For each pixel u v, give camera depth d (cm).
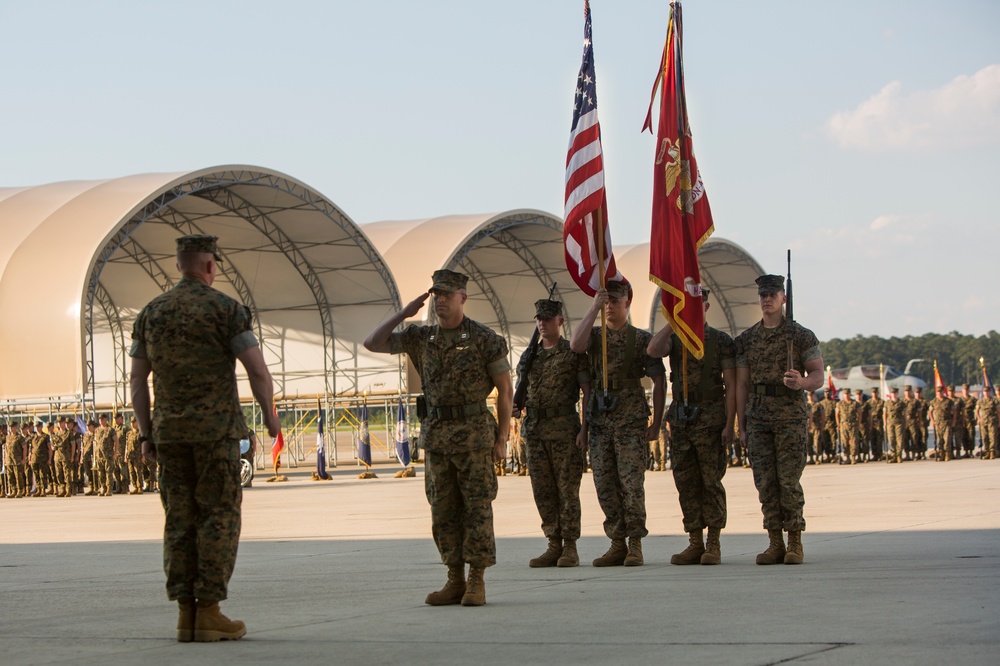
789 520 848
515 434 3334
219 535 550
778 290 878
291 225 3931
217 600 548
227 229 3997
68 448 3016
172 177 3500
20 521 1889
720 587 699
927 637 489
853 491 1806
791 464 855
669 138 980
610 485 889
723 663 443
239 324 564
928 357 17162
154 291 4472
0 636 586
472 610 635
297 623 604
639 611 604
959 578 698
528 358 911
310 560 997
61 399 3650
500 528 1345
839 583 697
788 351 860
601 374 894
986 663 427
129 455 2994
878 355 17262
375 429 6750
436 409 674
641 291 5275
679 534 1188
